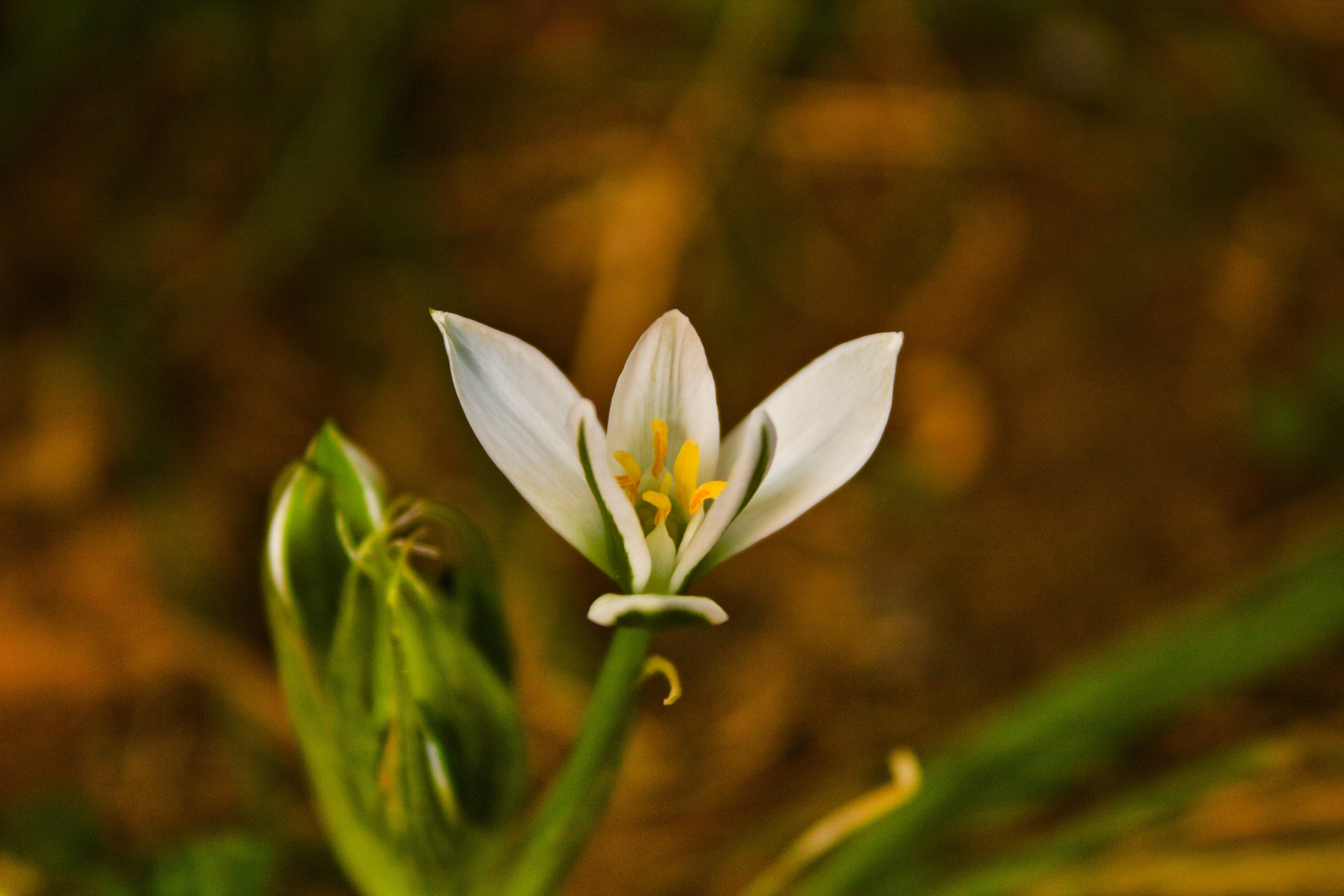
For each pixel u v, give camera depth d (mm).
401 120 574
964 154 596
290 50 556
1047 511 500
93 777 411
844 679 458
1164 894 349
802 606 478
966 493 505
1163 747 436
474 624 305
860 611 475
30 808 362
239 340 518
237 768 404
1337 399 516
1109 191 593
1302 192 597
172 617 445
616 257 550
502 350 293
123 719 426
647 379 295
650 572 291
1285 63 636
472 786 304
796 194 579
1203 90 626
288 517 301
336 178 525
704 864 392
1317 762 372
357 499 302
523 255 553
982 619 475
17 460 480
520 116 590
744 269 554
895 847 349
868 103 605
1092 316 550
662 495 292
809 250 565
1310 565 365
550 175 575
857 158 591
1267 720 445
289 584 302
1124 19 641
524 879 307
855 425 295
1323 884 348
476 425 290
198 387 506
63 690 429
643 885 394
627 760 430
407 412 505
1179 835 357
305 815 395
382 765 303
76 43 530
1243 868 349
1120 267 566
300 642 302
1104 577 484
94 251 530
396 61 550
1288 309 555
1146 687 359
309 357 519
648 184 566
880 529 499
